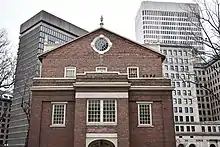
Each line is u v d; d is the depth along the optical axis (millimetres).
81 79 28078
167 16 155375
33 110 28359
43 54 32500
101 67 32062
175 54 108562
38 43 93625
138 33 167250
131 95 28828
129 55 32562
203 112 119938
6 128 94812
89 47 32875
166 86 29125
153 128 27703
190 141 91312
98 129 26422
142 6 159500
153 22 155250
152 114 28234
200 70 115375
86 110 27062
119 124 26500
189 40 31688
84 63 32250
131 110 28344
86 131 26359
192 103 107375
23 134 85312
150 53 32719
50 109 28531
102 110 27141
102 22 33906
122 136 26094
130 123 27844
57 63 32250
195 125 94562
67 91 29109
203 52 22125
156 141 27281
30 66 57750
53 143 27344
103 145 27125
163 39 150125
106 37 33250
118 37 33281
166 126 27703
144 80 29516
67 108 28562
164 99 28703
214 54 21078
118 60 32344
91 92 27656
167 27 153375
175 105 106125
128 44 33031
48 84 29344
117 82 27859
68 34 108188
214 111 118625
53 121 28266
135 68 32062
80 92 27641
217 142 92812
